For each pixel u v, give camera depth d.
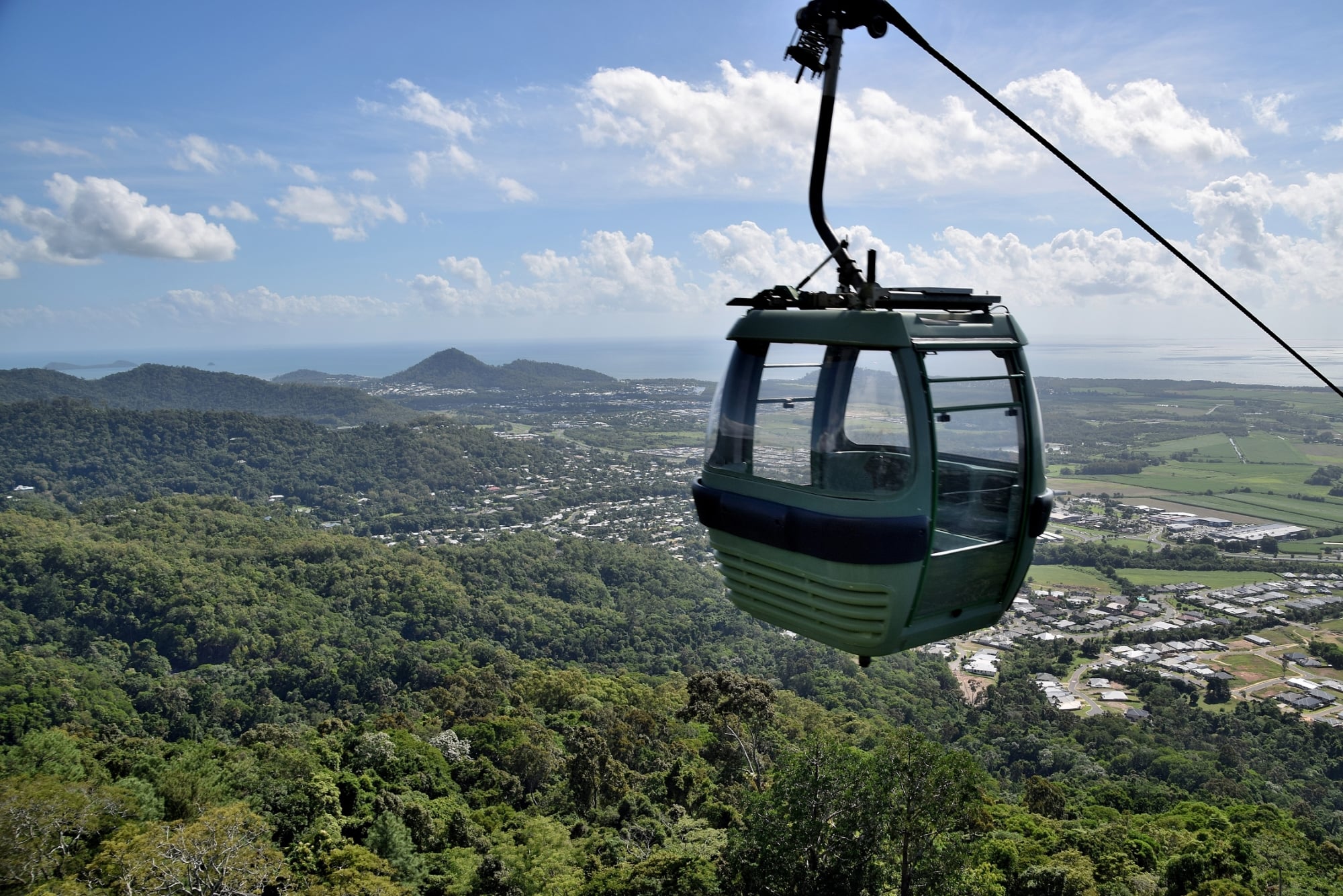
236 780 39.66
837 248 4.39
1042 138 5.06
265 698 95.94
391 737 50.44
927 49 4.52
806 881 25.66
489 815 42.19
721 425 4.70
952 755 26.48
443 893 33.47
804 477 4.22
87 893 25.52
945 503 4.00
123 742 44.41
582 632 120.06
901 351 3.95
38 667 94.31
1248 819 48.47
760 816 26.47
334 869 31.41
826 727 65.19
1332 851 42.81
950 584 4.16
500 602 131.25
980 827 35.62
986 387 4.19
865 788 25.89
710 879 27.41
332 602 127.75
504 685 84.75
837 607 4.07
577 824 40.72
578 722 64.19
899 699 84.19
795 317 4.38
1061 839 39.09
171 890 26.09
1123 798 56.97
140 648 110.19
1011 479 4.28
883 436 4.01
